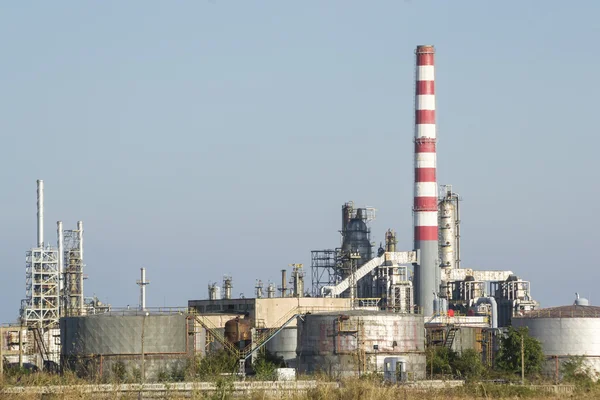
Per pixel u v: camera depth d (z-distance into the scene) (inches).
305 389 4571.9
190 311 7160.4
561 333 7283.5
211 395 4473.4
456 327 7746.1
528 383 5880.9
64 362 6614.2
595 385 5654.5
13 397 4340.6
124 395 4458.7
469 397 4931.1
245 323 7258.9
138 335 6520.7
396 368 6210.6
